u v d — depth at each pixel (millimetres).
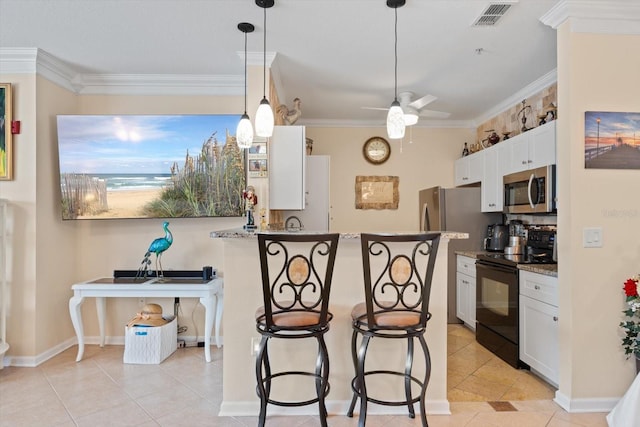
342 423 2232
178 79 3605
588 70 2402
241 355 2350
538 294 2830
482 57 3164
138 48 3014
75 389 2664
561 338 2477
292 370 2355
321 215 4215
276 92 3617
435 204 4574
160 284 3221
